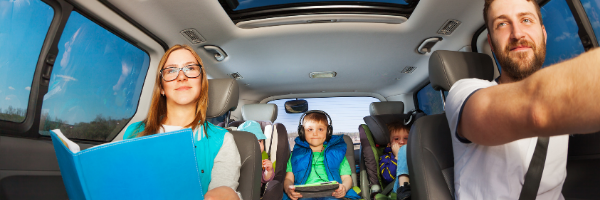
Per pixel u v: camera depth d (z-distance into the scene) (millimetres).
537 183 700
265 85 4145
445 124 1100
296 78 3867
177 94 1090
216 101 1492
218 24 2273
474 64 1246
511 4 901
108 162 481
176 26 2240
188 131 574
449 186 974
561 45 1707
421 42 2693
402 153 1739
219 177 1000
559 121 317
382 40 2664
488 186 758
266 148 2148
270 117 3264
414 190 1062
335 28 2439
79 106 1855
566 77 312
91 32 1879
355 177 2326
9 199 1195
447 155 1030
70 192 596
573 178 1139
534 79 356
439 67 1247
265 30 2438
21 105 1456
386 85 4273
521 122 369
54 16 1588
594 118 286
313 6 2150
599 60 295
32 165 1325
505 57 910
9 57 1410
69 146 515
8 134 1347
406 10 2182
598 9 1443
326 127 2195
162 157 540
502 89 428
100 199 481
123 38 2119
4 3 1372
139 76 2432
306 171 2035
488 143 479
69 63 1761
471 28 2307
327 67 3422
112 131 2195
